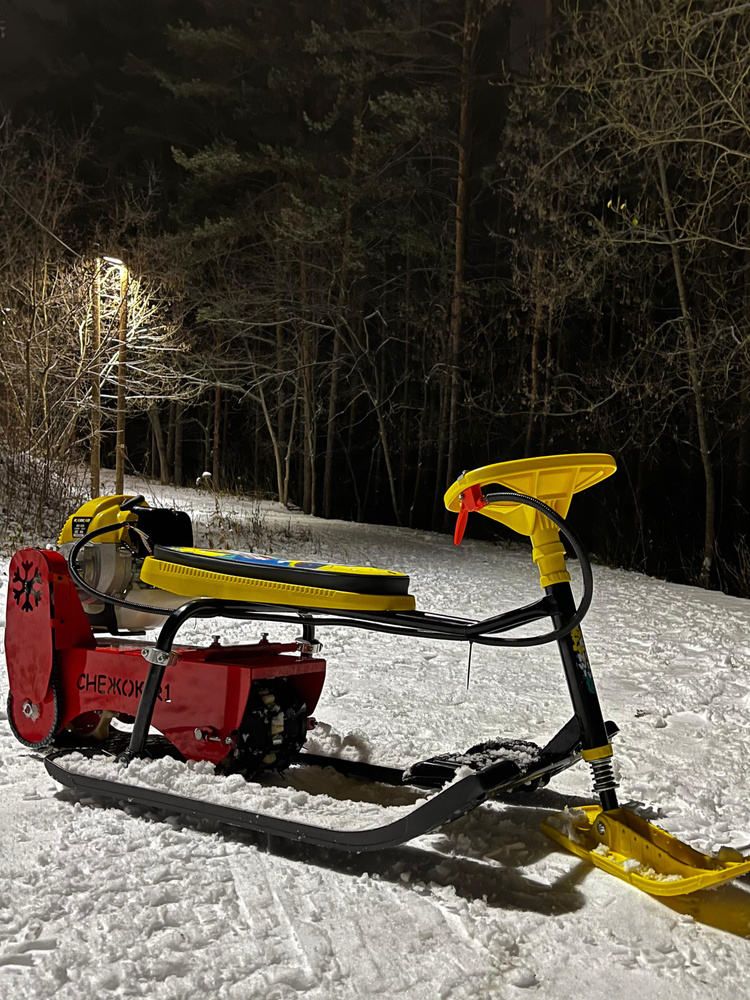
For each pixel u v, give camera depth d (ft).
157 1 119.24
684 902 7.73
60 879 7.80
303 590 9.27
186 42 92.53
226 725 9.87
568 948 6.97
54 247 66.59
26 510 39.42
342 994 6.28
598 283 57.77
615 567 48.44
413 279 101.55
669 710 15.78
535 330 73.10
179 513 12.84
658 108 42.57
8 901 7.41
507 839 8.98
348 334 104.73
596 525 87.20
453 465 80.48
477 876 8.16
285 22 91.97
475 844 8.82
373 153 80.12
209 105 108.78
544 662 19.98
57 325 57.98
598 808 9.20
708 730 14.43
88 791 9.87
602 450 77.87
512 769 7.84
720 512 75.82
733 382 60.90
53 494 43.11
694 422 69.62
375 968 6.61
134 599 12.34
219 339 96.48
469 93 78.02
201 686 10.08
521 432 93.04
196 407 132.46
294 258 90.68
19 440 53.83
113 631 12.60
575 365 83.76
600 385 68.44
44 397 55.83
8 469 42.73
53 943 6.78
